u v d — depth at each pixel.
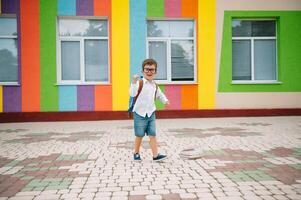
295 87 13.37
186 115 12.99
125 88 12.85
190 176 4.68
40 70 12.64
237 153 6.26
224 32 13.11
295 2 13.27
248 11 13.12
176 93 13.07
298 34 13.34
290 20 13.29
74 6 12.62
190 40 13.34
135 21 12.84
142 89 5.61
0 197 3.86
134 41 12.87
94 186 4.27
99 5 12.70
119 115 12.80
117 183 4.40
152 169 5.16
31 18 12.55
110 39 12.79
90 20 12.97
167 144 7.43
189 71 13.34
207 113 13.05
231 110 13.12
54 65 12.66
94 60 13.02
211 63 13.10
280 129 9.58
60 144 7.64
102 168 5.27
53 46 12.64
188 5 12.99
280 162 5.43
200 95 13.12
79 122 12.30
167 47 13.23
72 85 12.76
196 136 8.52
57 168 5.30
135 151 5.83
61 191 4.07
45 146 7.39
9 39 12.75
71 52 12.95
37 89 12.65
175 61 13.30
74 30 12.91
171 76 13.29
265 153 6.21
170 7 12.94
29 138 8.62
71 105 12.77
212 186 4.16
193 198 3.71
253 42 13.41
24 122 12.49
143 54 12.89
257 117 13.05
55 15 12.57
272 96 13.30
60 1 12.57
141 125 5.64
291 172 4.78
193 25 13.30
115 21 12.77
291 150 6.48
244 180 4.40
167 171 5.01
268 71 13.46
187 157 5.88
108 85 12.83
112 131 9.83
